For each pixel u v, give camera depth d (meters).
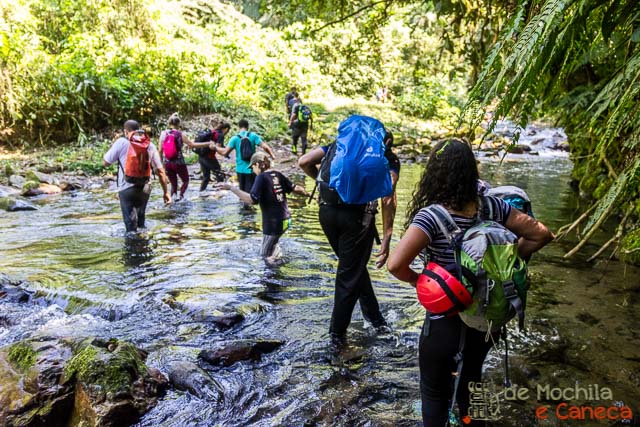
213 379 3.27
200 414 2.98
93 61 15.62
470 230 2.20
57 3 19.00
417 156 15.20
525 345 3.69
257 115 18.09
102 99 14.90
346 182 3.42
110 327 4.07
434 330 2.34
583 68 4.95
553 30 1.88
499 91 2.01
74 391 3.02
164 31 20.55
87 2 18.84
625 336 3.80
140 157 6.55
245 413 2.98
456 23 5.58
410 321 4.18
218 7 25.39
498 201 2.37
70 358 3.24
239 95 19.25
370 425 2.85
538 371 3.36
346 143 3.47
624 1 2.21
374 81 28.20
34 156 12.54
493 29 5.16
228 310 4.23
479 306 2.15
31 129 13.52
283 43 23.08
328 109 22.72
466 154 2.28
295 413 2.96
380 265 3.64
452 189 2.28
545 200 8.87
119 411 2.86
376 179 3.41
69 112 14.09
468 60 5.80
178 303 4.43
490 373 3.34
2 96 13.04
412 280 2.37
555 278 5.03
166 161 8.98
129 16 19.30
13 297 4.64
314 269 5.41
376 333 3.96
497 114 2.01
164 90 16.36
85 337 3.54
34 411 2.89
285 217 5.70
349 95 27.70
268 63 21.81
